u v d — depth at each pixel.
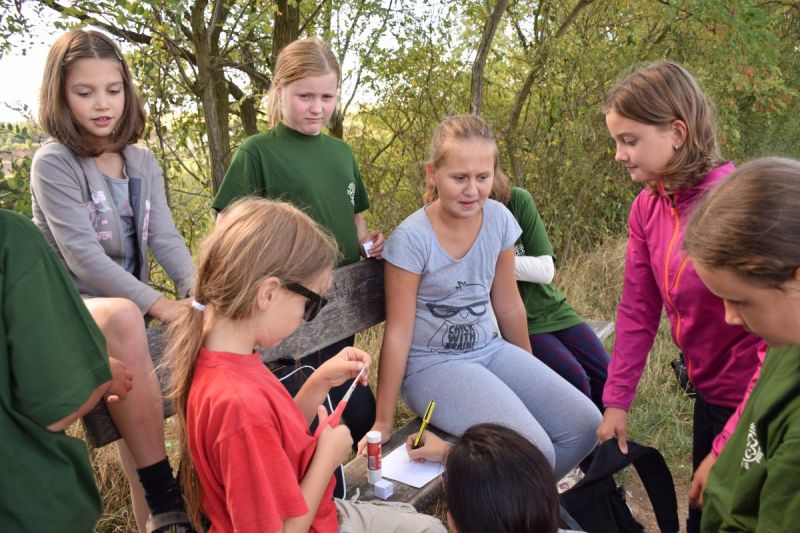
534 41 6.52
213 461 1.49
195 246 5.39
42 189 2.11
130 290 2.11
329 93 2.77
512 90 6.79
